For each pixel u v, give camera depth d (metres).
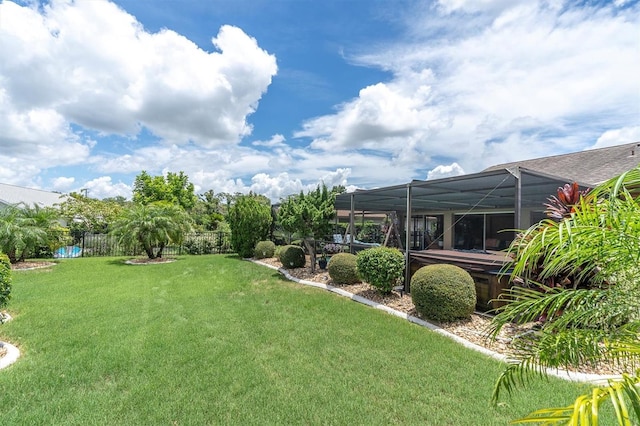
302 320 6.28
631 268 1.93
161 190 31.58
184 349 4.84
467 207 15.44
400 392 3.69
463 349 4.90
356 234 22.36
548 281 4.62
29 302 7.37
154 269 12.51
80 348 4.82
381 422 3.16
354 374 4.12
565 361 2.22
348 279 8.99
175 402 3.46
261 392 3.69
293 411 3.33
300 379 3.99
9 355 4.51
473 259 7.03
